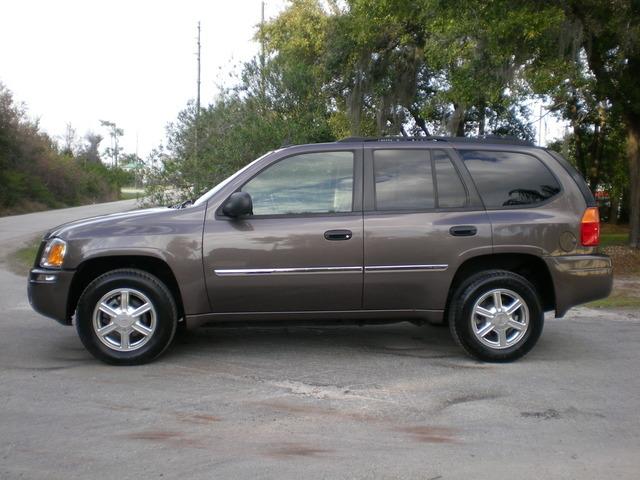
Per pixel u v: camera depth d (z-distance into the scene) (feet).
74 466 13.05
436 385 18.28
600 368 20.04
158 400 16.94
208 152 47.67
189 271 19.61
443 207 20.34
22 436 14.55
